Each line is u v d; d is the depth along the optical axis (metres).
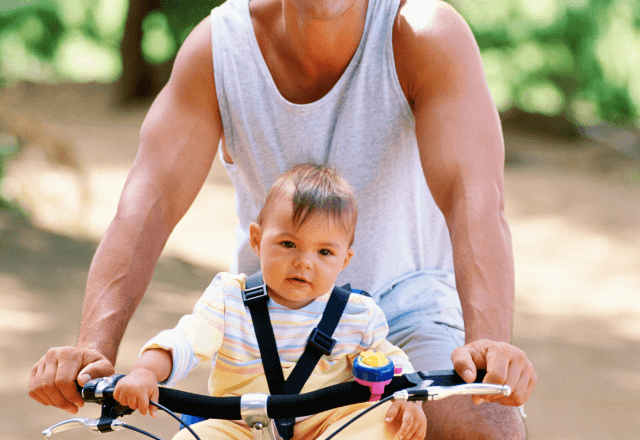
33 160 13.38
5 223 11.49
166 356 1.80
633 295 11.08
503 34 22.22
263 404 1.56
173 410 1.62
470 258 2.03
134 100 24.50
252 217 2.62
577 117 21.69
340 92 2.39
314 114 2.41
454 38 2.32
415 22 2.34
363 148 2.43
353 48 2.36
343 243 1.93
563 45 21.89
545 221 14.60
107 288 2.11
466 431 2.07
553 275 11.91
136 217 2.26
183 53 2.50
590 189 16.69
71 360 1.77
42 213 12.35
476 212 2.09
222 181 16.28
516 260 12.60
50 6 27.98
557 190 16.53
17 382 6.13
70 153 12.44
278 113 2.42
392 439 1.85
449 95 2.27
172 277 10.05
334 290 2.03
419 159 2.51
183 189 2.39
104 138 20.41
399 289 2.53
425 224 2.59
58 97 24.14
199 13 23.81
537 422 6.52
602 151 19.03
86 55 28.67
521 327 9.45
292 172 1.99
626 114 21.77
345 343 1.99
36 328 7.45
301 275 1.89
